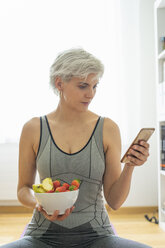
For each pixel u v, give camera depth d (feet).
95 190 3.84
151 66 9.95
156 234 7.60
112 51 9.98
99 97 9.96
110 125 4.07
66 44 10.04
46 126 4.05
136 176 9.81
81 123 4.04
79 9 10.05
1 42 9.97
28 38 10.00
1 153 9.87
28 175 4.19
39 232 3.66
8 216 9.51
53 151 3.86
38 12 10.02
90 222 3.67
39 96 9.97
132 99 9.93
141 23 9.94
